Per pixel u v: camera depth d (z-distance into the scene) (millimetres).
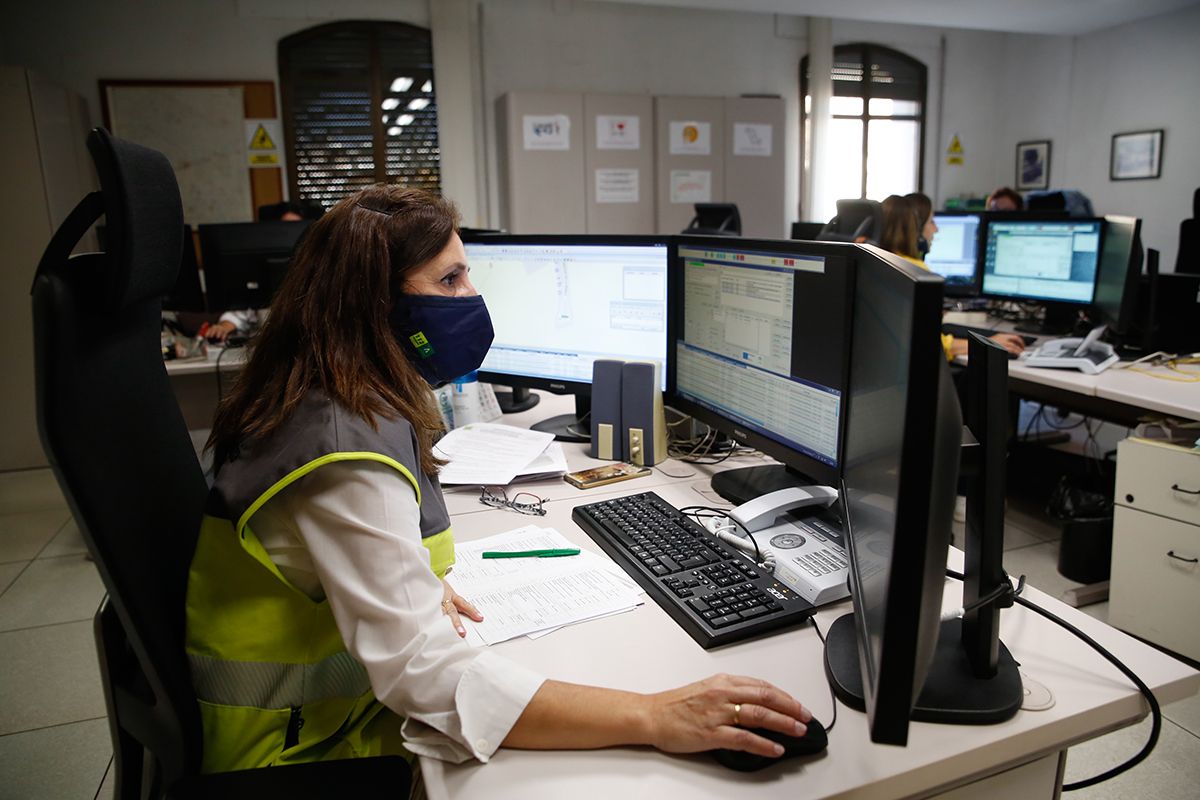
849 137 7180
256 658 949
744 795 747
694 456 1749
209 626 946
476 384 1979
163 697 924
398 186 1095
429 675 841
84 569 3021
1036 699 870
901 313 670
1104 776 965
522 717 821
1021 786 893
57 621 2619
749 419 1460
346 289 979
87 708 2135
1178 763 1824
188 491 1078
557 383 1892
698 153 6156
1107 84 6828
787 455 1339
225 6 5500
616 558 1231
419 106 5969
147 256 887
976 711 830
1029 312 3797
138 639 898
